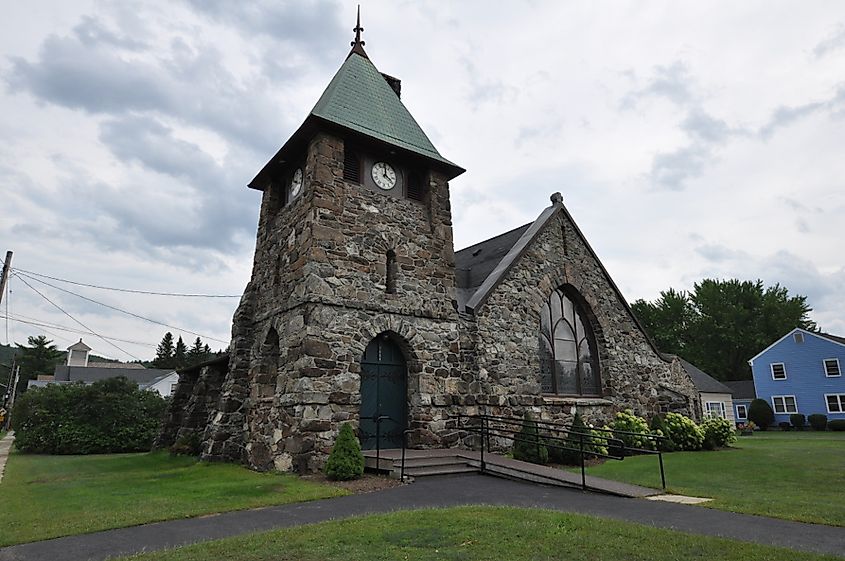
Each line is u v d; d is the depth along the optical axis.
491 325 14.78
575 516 6.84
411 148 14.69
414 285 13.81
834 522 6.87
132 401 24.09
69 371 58.84
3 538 6.30
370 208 13.65
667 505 8.20
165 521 7.14
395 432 13.01
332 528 6.25
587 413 16.36
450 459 11.72
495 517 6.75
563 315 17.39
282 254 14.40
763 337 49.56
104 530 6.67
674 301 54.47
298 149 14.38
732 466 12.55
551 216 17.48
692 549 5.35
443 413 13.38
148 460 16.12
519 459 13.00
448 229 15.02
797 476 10.98
